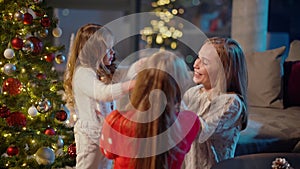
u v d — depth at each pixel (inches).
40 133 115.3
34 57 114.7
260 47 189.6
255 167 87.0
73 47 104.2
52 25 118.3
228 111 96.2
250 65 170.9
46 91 116.8
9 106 112.3
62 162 119.9
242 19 189.8
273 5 200.2
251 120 144.3
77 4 233.1
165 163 72.4
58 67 143.3
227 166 87.2
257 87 167.3
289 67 170.2
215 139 98.2
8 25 108.7
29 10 116.0
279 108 163.6
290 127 138.6
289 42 201.0
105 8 235.9
